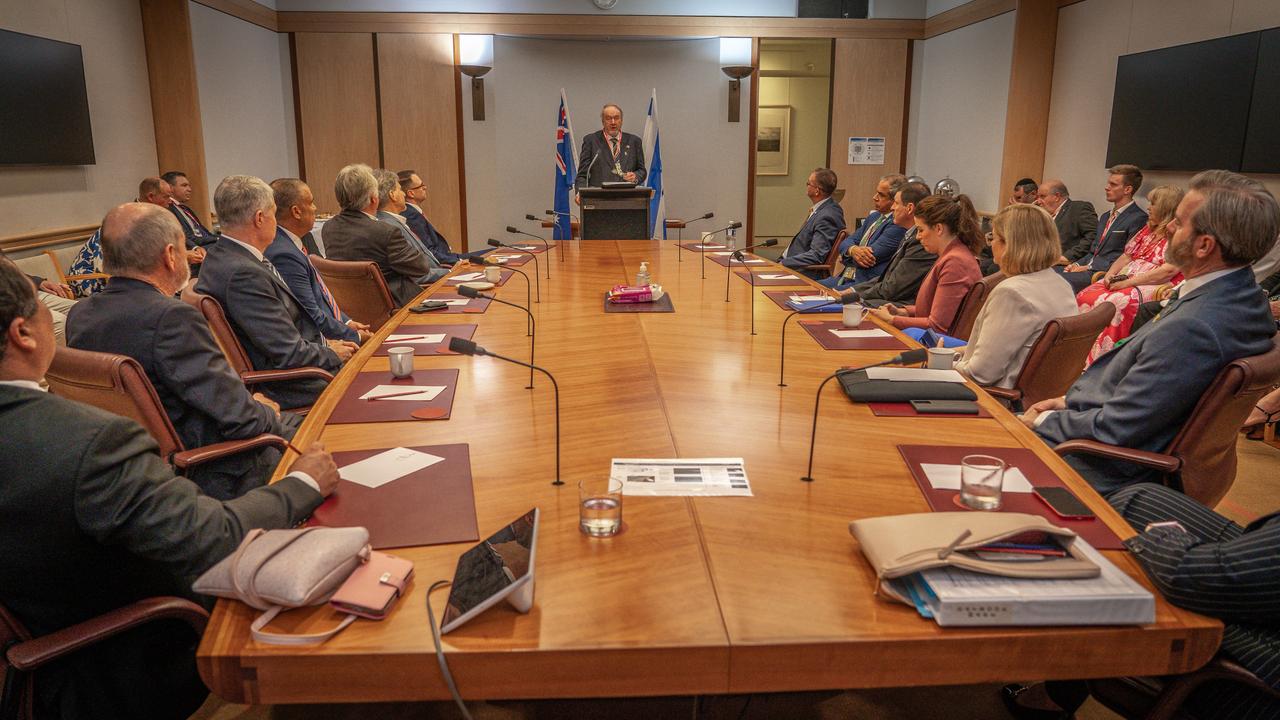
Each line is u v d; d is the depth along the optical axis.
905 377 2.31
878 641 1.15
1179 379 1.93
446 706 2.03
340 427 2.01
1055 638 1.17
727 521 1.51
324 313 3.53
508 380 2.43
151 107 6.94
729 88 9.30
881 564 1.25
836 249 5.93
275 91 8.85
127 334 2.08
